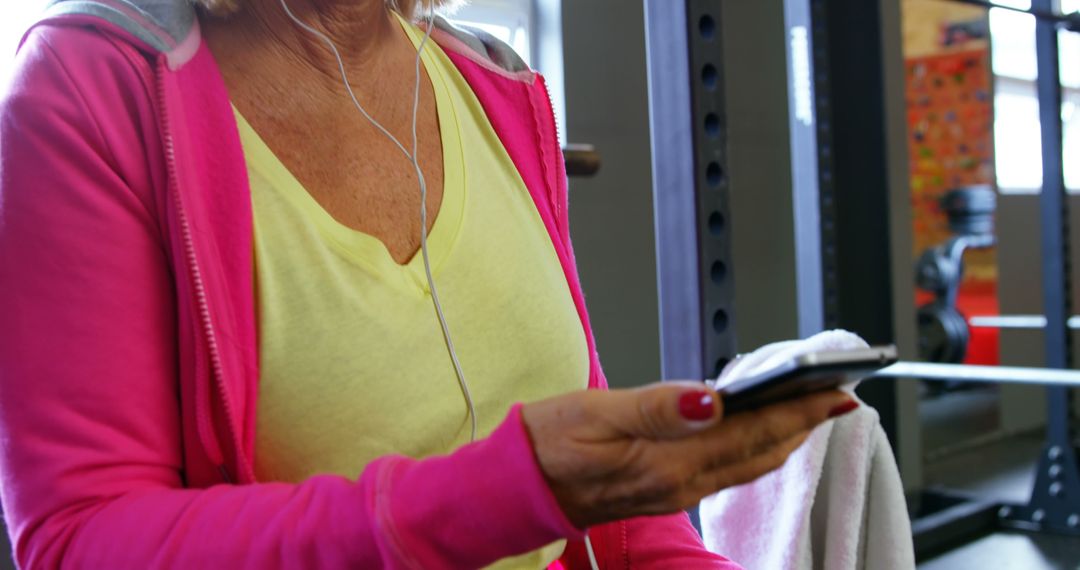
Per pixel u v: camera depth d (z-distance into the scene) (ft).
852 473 3.36
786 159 12.49
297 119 2.19
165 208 1.89
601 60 10.04
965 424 16.40
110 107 1.87
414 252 2.29
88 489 1.71
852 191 9.34
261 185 2.08
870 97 9.17
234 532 1.65
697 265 3.76
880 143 9.21
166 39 1.97
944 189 16.87
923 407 17.11
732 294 3.84
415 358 2.18
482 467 1.55
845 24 9.12
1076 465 10.47
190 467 1.94
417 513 1.57
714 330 3.78
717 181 3.81
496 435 1.56
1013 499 11.49
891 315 9.43
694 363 3.78
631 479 1.49
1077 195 18.47
